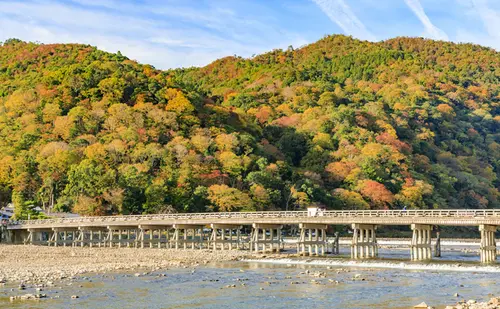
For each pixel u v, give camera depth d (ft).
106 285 207.41
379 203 584.40
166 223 359.46
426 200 637.71
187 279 224.33
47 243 424.87
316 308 167.43
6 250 344.08
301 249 340.39
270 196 527.81
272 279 223.92
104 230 420.36
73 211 479.00
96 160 527.81
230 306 171.22
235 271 251.80
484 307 154.30
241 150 619.67
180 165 540.93
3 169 529.86
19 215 474.08
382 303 173.06
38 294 184.85
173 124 629.92
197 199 487.20
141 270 253.65
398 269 255.91
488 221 258.37
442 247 411.13
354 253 295.48
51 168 525.75
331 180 618.85
